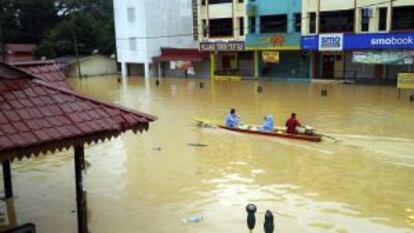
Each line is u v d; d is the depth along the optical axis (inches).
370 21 1379.2
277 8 1583.4
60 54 2316.7
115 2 2100.1
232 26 1712.6
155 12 1993.1
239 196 523.5
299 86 1439.5
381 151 681.6
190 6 2076.8
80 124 310.5
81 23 2362.2
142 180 585.3
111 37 2417.6
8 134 279.1
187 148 732.7
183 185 564.1
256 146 732.7
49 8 2709.2
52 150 293.9
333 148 705.6
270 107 1071.0
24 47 2410.2
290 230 434.3
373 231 431.2
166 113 1044.5
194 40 1903.3
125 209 492.7
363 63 1430.9
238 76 1744.6
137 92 1466.5
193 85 1604.3
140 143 770.8
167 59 1925.4
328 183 557.3
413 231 430.0
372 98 1144.8
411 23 1320.1
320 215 467.5
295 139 759.7
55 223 462.3
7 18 2564.0
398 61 1338.6
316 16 1483.8
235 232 432.5
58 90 330.6
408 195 514.3
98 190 552.1
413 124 845.8
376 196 514.0
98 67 2237.9
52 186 573.6
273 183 563.2
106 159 683.4
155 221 461.1
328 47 1461.6
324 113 974.4
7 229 417.7
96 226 451.5
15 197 536.1
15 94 312.8
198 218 463.2
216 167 631.8
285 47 1560.0
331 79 1530.5
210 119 942.4
